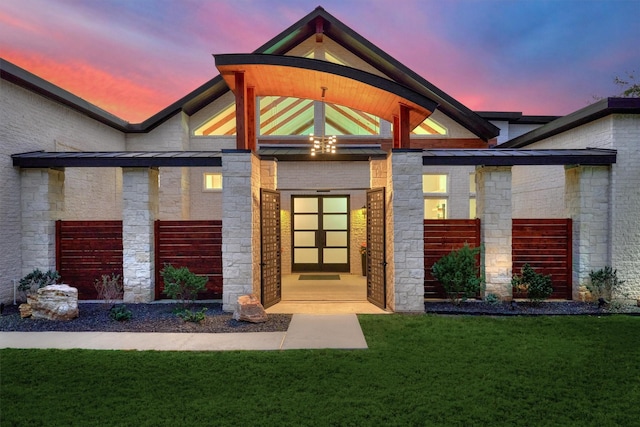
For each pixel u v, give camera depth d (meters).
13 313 7.56
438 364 4.93
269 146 13.62
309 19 13.15
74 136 10.54
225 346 5.68
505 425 3.49
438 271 8.15
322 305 8.54
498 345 5.67
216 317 7.35
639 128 8.50
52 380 4.45
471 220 8.80
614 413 3.70
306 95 9.49
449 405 3.84
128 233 8.57
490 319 7.16
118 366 4.86
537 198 12.17
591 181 8.52
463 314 7.63
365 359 5.11
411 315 7.54
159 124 13.38
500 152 8.72
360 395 4.06
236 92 8.00
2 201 8.17
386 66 13.57
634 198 8.45
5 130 8.26
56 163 8.42
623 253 8.43
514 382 4.38
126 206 8.59
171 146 13.40
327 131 14.18
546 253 8.79
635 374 4.62
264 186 9.20
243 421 3.54
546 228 8.78
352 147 13.69
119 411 3.73
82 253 8.84
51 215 8.76
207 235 8.84
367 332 6.37
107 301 8.29
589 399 3.99
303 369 4.76
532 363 4.96
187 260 8.84
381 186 9.41
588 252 8.49
